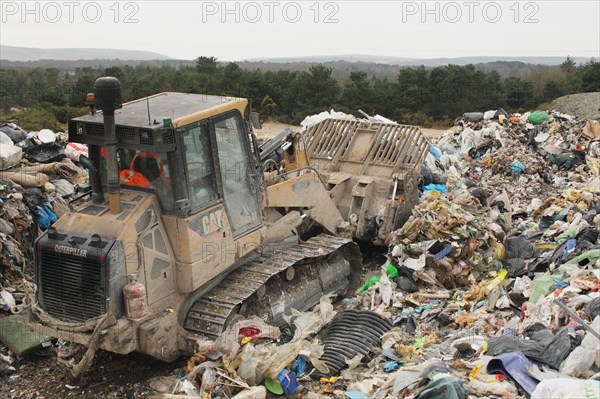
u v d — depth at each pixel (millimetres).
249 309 7918
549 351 6434
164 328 6840
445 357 7055
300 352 7277
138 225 6758
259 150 8898
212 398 6543
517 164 17688
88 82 36531
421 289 9594
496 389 5879
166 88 36906
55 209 10734
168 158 6820
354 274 10070
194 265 7070
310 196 9742
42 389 7242
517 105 41344
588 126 19766
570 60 53438
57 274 6832
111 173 6730
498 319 8117
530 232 11742
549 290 8133
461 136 20109
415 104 41125
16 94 42469
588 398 5297
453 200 11422
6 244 9438
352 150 12125
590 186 14430
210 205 7289
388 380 6582
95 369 7621
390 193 11367
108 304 6500
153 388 7105
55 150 12492
